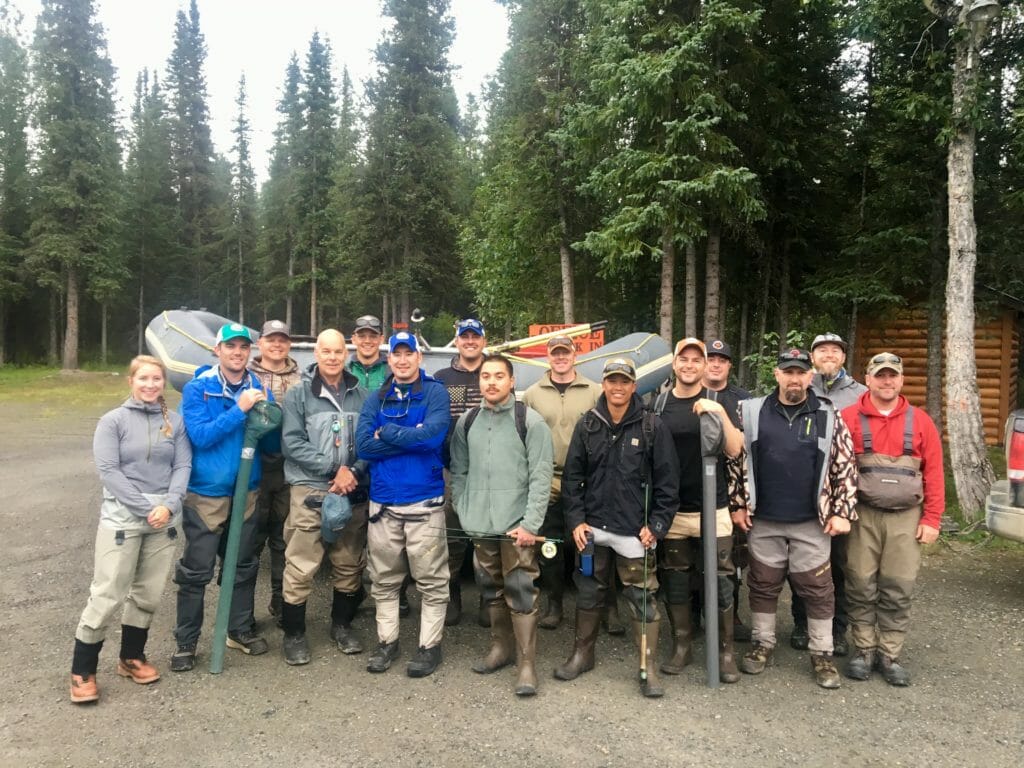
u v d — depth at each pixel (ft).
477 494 12.18
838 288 33.19
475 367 15.17
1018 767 9.63
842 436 12.13
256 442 12.71
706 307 37.29
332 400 12.91
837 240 38.96
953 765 9.68
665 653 13.57
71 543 20.35
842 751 10.02
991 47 26.94
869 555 12.42
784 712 11.18
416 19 92.63
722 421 11.90
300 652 12.86
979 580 17.63
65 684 11.89
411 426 12.26
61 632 14.05
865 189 36.99
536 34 52.70
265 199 135.33
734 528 13.73
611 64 33.35
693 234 33.53
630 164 33.81
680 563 12.57
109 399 68.95
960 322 22.30
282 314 139.13
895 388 12.28
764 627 12.71
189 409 12.35
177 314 19.71
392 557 12.51
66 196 101.50
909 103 25.67
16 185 114.01
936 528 12.11
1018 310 36.81
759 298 45.14
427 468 12.51
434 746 10.09
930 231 31.32
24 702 11.27
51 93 102.17
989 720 10.94
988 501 15.89
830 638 12.22
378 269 94.22
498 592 12.59
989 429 37.76
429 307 101.86
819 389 14.47
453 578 14.76
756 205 31.76
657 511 11.76
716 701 11.54
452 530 13.02
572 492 12.35
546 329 38.04
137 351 130.52
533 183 53.01
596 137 36.70
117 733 10.39
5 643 13.51
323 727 10.62
